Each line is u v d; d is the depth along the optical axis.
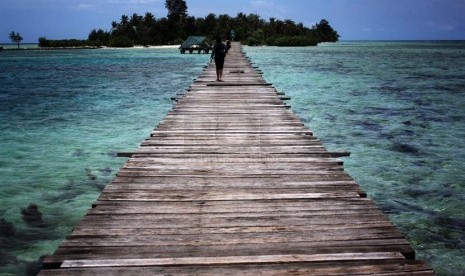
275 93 14.02
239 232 3.97
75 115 16.20
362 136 12.57
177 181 5.45
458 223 6.47
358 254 3.52
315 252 3.57
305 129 8.59
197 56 59.25
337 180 5.47
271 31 104.12
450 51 83.50
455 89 23.36
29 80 29.34
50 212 6.98
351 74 32.12
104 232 3.95
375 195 7.75
